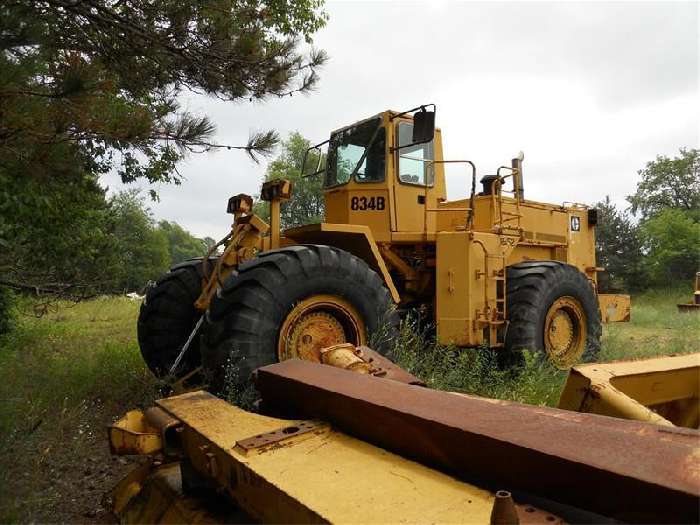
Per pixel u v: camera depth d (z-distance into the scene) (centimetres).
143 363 540
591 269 807
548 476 129
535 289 577
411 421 164
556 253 744
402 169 558
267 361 355
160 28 431
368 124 564
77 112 330
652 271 2862
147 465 260
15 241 613
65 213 631
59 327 923
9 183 493
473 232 532
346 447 180
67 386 458
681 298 2475
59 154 330
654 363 255
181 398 239
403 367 419
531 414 156
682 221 2875
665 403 264
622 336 895
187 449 208
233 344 348
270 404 243
